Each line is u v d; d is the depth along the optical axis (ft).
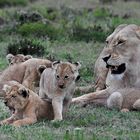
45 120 46.75
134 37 52.54
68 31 92.94
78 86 61.72
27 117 45.62
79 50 79.61
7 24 98.32
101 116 48.83
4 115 48.80
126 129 44.62
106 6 142.72
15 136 42.04
